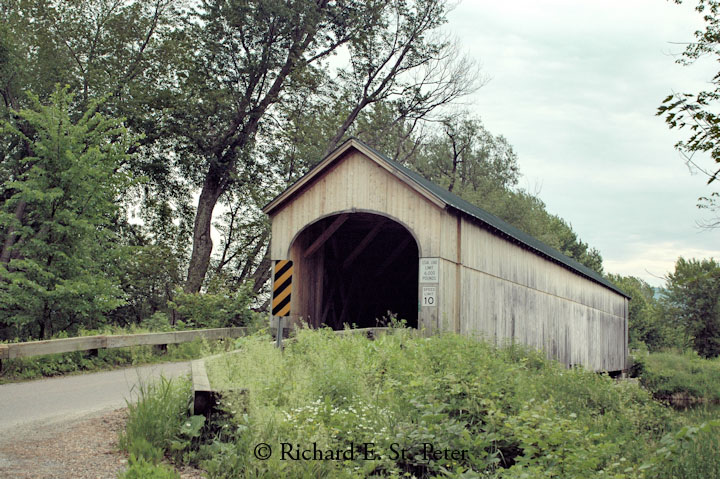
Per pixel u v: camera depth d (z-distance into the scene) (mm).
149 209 28938
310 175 15352
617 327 31797
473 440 6137
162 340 13641
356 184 15016
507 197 43406
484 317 16141
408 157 42062
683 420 10820
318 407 5840
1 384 9234
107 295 14203
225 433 5578
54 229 13672
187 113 25516
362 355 8844
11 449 5312
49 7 24797
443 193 16172
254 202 29672
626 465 6527
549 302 21672
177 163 27078
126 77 25859
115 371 11070
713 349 44000
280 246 15734
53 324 14359
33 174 14109
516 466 5527
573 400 10148
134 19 25859
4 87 23938
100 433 5961
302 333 10484
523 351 14797
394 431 5973
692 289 43156
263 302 30688
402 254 20734
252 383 6375
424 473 5539
